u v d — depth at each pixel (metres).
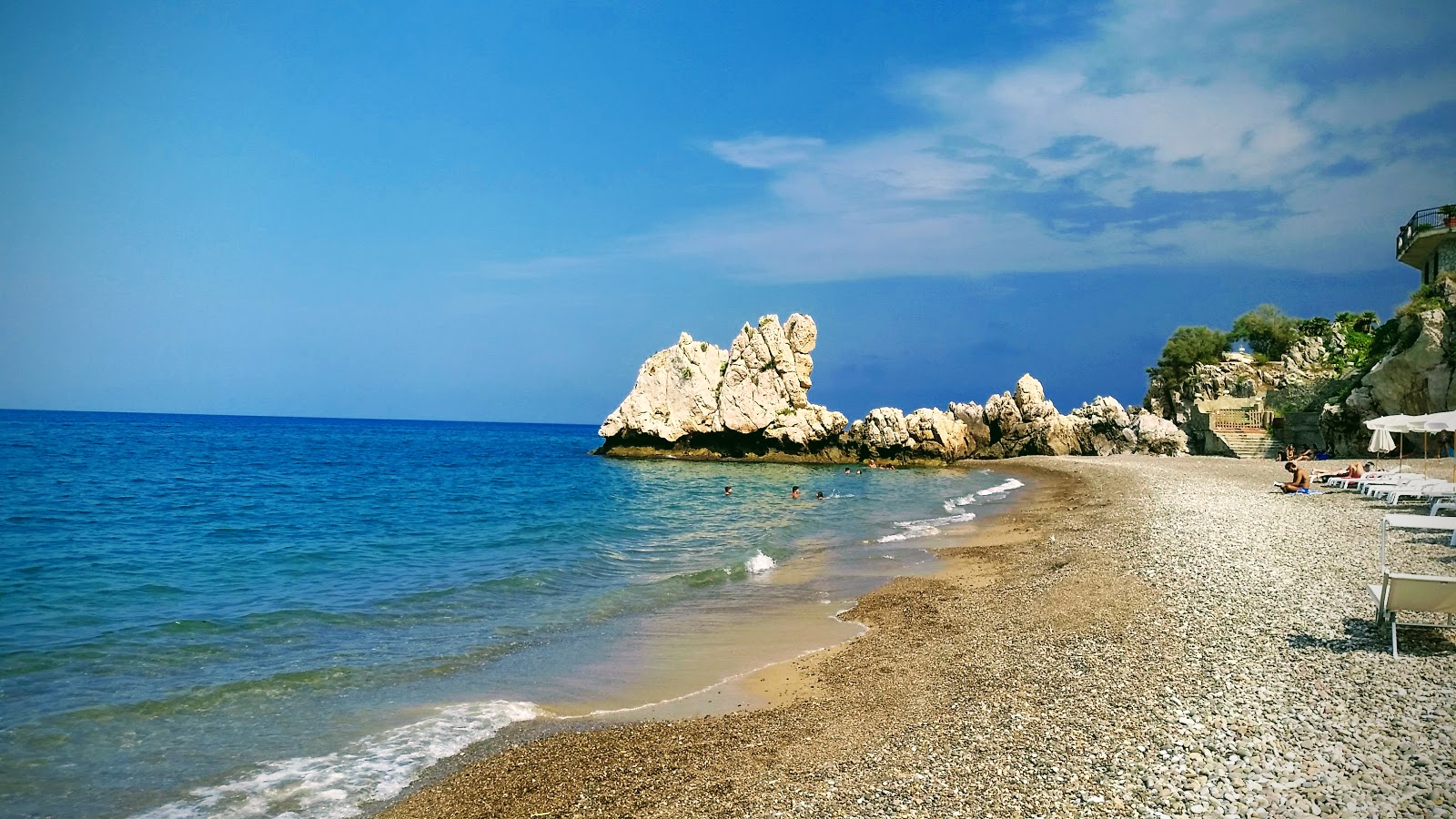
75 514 35.91
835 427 87.06
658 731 11.95
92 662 14.68
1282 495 36.56
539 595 21.28
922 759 9.77
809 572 24.77
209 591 21.20
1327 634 12.91
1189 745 9.01
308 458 83.62
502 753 11.17
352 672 14.60
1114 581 19.09
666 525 37.19
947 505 45.94
